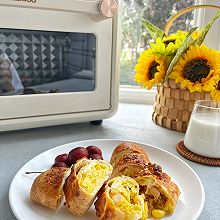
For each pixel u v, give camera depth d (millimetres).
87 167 304
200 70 449
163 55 470
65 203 286
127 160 332
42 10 396
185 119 492
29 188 307
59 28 415
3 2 359
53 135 477
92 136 477
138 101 707
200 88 447
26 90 435
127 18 665
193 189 318
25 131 489
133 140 467
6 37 402
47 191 277
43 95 435
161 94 517
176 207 290
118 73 479
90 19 433
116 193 274
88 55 460
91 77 473
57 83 456
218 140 391
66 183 284
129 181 292
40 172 336
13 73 421
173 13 656
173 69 465
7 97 410
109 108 494
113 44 462
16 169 358
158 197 291
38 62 436
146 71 500
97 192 281
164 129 522
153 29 538
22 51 420
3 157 389
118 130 510
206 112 410
